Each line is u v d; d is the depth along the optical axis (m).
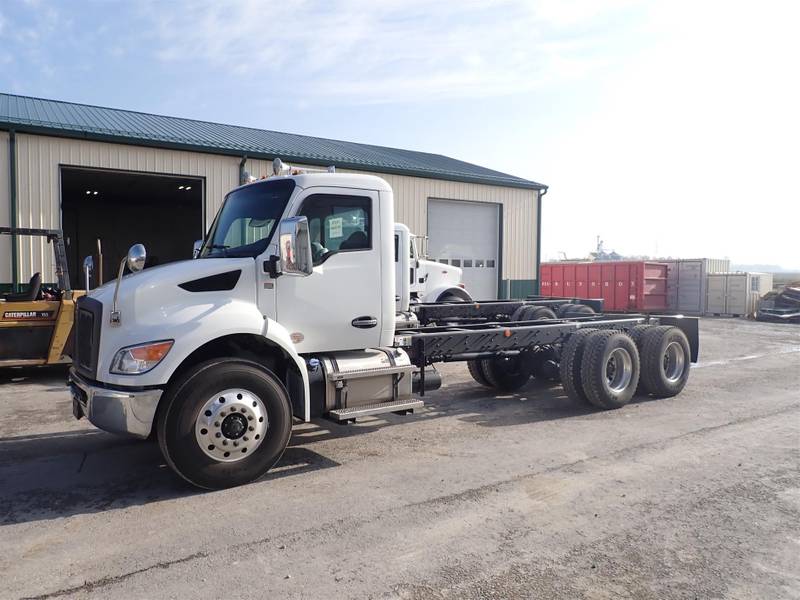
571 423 7.42
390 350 6.29
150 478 5.43
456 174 20.81
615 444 6.46
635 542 4.10
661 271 27.95
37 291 9.98
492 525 4.37
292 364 5.61
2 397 8.98
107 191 24.02
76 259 27.14
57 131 14.02
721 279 26.66
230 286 5.39
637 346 8.90
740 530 4.29
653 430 7.05
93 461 5.95
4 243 13.64
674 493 5.00
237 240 6.00
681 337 9.05
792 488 5.12
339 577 3.62
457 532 4.25
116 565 3.79
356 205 6.02
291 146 18.86
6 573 3.70
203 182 16.27
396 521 4.44
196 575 3.66
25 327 9.73
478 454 6.12
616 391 8.12
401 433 6.96
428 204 20.86
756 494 4.98
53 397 8.96
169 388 5.02
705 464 5.76
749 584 3.56
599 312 13.73
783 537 4.18
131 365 4.86
